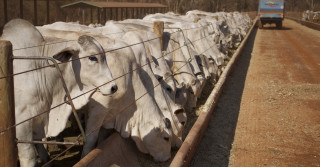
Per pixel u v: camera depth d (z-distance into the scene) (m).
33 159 4.22
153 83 5.57
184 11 50.31
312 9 65.62
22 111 4.14
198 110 7.73
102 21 30.78
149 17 13.18
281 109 8.45
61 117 4.57
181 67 7.50
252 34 28.66
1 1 26.02
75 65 4.46
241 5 70.31
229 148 6.11
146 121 5.02
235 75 12.16
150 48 6.68
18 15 26.70
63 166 5.02
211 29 12.66
